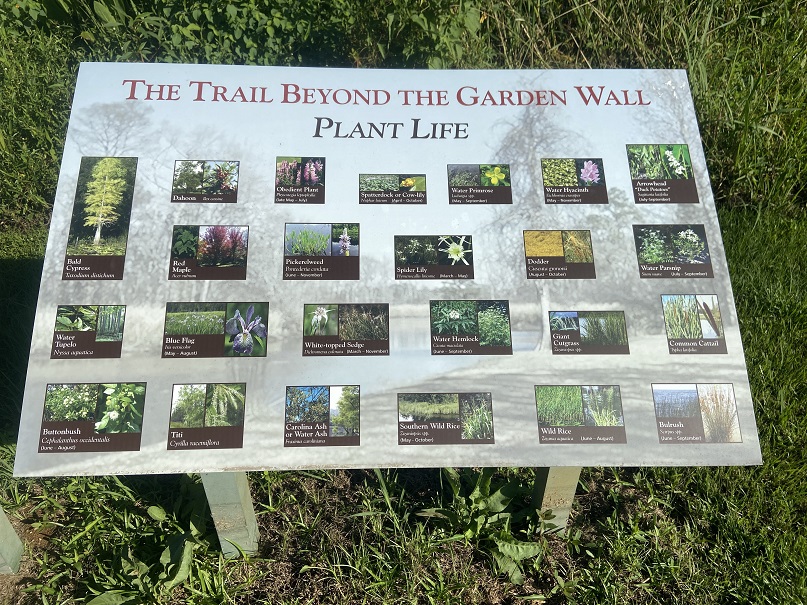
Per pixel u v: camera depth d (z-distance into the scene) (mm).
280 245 2061
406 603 2186
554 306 2059
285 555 2342
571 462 1945
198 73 2225
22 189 3379
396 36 3652
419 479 2602
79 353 1931
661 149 2240
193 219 2062
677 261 2123
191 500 2367
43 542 2344
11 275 3164
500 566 2266
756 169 3574
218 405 1926
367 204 2121
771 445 2641
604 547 2379
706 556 2354
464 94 2270
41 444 1870
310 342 1989
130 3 3758
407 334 2016
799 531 2420
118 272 1998
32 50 3666
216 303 1995
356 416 1946
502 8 3967
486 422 1963
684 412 1994
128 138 2133
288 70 2258
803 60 3875
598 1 4066
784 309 3061
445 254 2088
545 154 2211
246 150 2146
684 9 3914
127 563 2174
